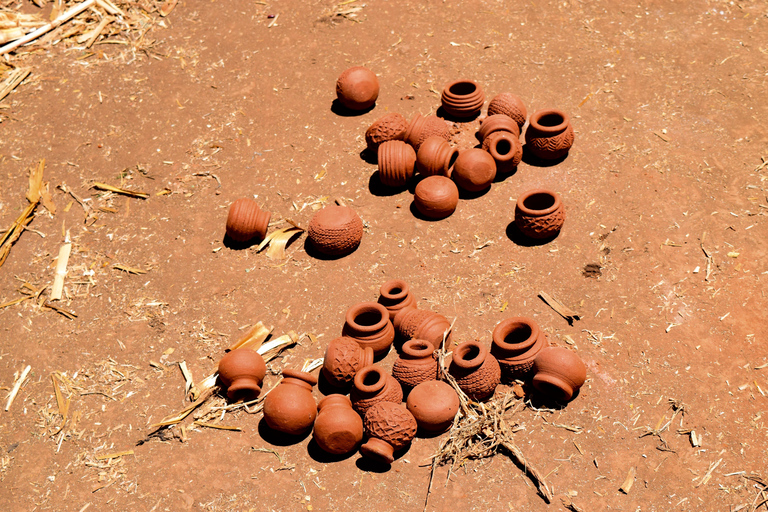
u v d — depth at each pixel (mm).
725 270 3076
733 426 2887
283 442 2910
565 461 2863
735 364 2953
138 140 3371
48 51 3562
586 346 2988
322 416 2855
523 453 2873
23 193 3293
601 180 3238
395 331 3014
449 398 2869
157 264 3162
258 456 2896
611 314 3029
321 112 3412
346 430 2838
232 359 2934
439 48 3541
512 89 3432
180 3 3670
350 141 3350
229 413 2953
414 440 2898
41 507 2863
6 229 3234
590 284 3074
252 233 3152
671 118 3350
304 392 2895
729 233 3131
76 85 3477
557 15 3613
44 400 2982
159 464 2895
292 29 3600
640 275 3080
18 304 3117
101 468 2896
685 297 3043
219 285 3119
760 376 2939
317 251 3164
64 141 3373
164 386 2986
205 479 2873
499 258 3127
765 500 2814
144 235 3207
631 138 3314
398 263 3133
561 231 3156
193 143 3359
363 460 2883
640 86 3428
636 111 3373
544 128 3215
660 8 3627
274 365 3002
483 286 3086
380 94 3443
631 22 3590
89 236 3213
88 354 3037
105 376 3006
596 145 3307
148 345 3041
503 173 3270
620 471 2852
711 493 2826
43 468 2902
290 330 3049
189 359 3020
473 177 3182
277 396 2881
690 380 2939
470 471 2863
